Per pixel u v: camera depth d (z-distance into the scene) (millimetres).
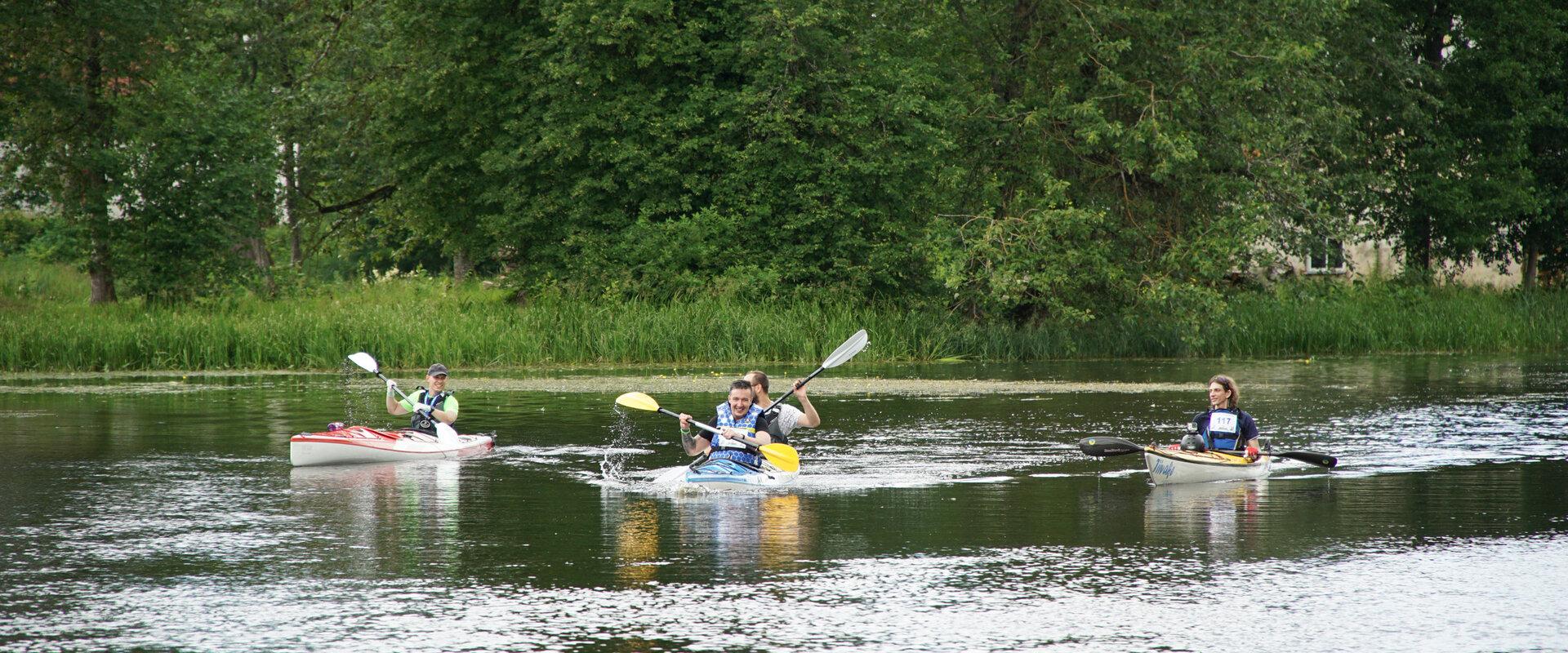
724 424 26906
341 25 97375
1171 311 66750
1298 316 73750
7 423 36938
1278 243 68562
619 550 19188
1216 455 26594
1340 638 14523
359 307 68938
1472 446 31750
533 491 25047
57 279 92812
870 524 21328
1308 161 76062
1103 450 25750
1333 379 53750
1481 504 23344
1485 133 91562
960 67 75750
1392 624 15070
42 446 31828
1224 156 66438
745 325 65750
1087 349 70625
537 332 64062
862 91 72375
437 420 31891
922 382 52219
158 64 81250
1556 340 77125
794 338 65562
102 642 14422
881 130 74812
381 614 15570
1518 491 24750
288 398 45312
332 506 23156
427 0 76875
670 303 71812
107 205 79188
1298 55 65312
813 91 74750
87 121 80188
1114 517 22031
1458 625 15031
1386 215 93438
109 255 80000
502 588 16859
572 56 74375
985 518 21969
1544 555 18812
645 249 72688
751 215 74000
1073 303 69688
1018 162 70750
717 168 75812
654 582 17156
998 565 18172
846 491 24969
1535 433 34375
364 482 26109
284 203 100688
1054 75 71125
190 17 83875
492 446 31812
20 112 78250
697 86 75125
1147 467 25562
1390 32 87438
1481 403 42812
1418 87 89875
